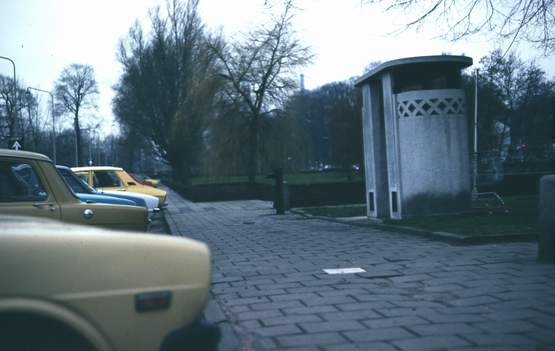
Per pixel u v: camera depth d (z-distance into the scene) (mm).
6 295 1937
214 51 29656
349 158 47125
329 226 12609
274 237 10531
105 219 5750
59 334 2062
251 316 4602
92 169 15977
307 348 3701
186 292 2334
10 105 52281
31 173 5305
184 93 43250
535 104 41375
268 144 29422
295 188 21797
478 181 13422
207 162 30312
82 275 2100
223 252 8586
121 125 49875
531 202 14641
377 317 4406
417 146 11672
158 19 44438
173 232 12211
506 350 3512
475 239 8219
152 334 2230
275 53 28516
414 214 11727
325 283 5844
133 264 2229
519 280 5516
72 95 67125
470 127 38719
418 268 6449
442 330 3979
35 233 2111
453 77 12031
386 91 12359
